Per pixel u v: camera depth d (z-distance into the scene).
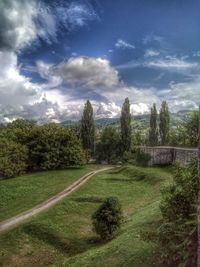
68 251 24.36
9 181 51.44
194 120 49.97
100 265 17.22
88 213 34.00
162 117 92.69
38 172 67.62
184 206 13.62
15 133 75.38
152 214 24.09
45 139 70.69
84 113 95.75
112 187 47.22
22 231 27.42
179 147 60.59
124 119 93.00
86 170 69.00
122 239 20.20
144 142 103.56
